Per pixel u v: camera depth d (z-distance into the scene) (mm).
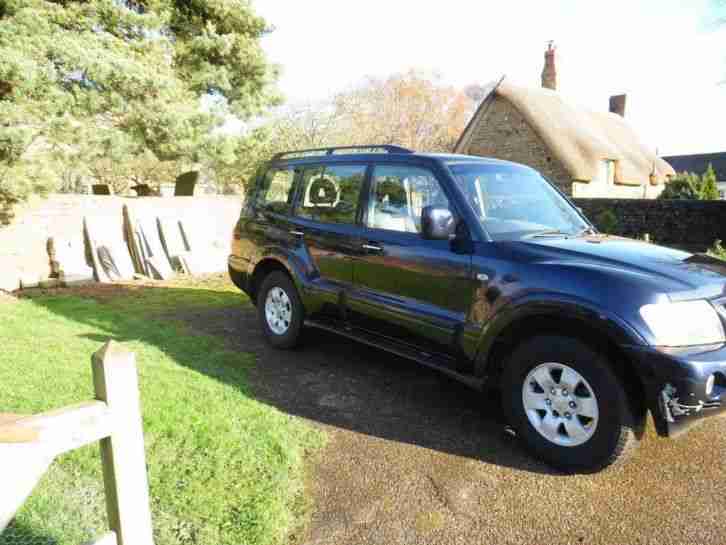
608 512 2723
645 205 17672
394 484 2932
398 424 3662
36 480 1464
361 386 4332
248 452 3127
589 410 2965
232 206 11156
